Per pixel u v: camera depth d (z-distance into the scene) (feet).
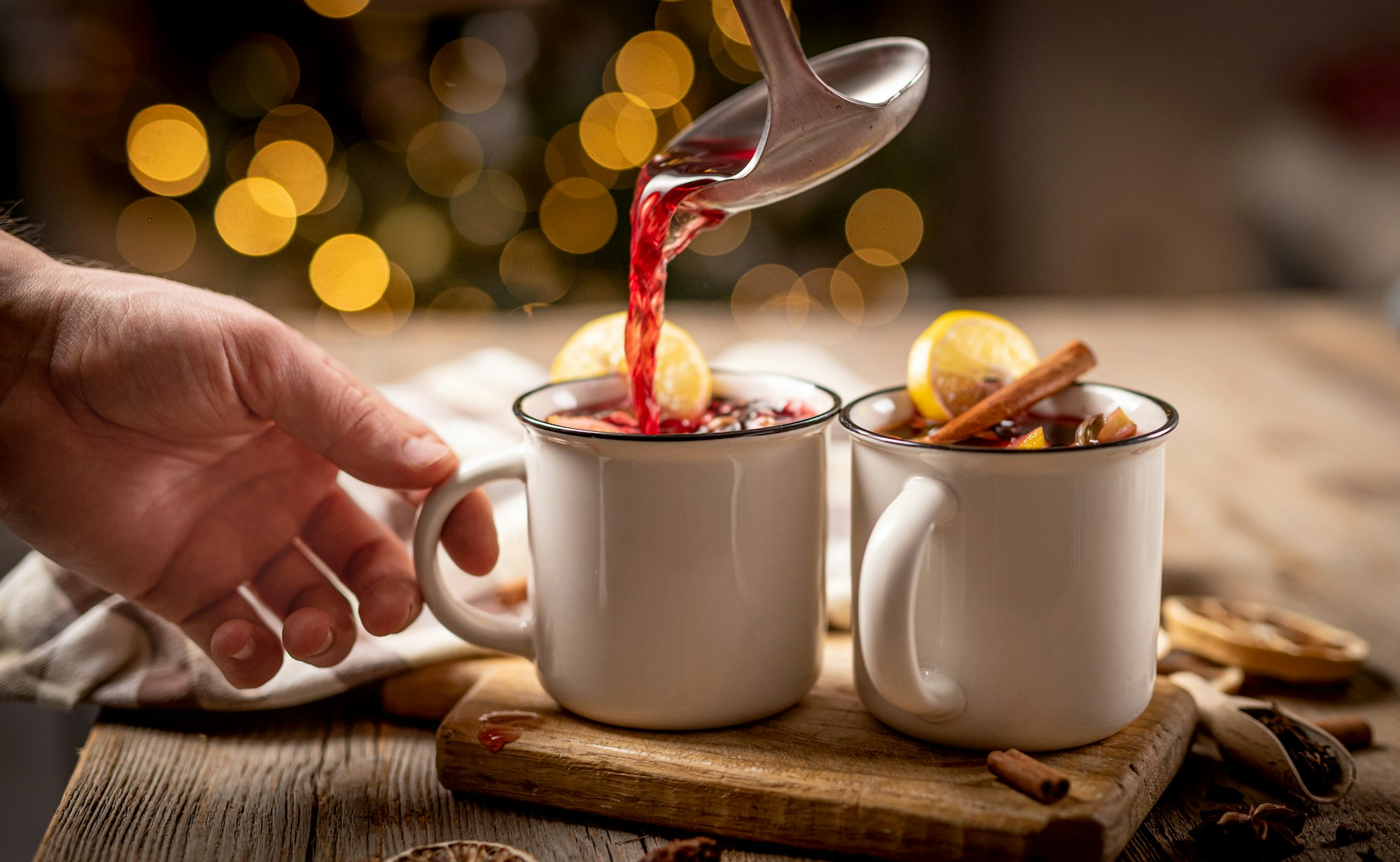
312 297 5.04
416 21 5.25
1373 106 6.71
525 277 4.93
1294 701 1.94
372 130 5.13
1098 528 1.68
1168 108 6.98
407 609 1.89
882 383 3.08
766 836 1.69
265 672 1.87
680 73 4.85
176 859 1.69
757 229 5.09
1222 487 2.56
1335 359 3.43
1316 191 6.92
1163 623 2.10
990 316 1.96
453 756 1.77
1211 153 7.02
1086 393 1.86
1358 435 2.78
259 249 4.80
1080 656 1.69
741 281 5.24
